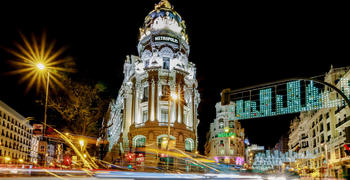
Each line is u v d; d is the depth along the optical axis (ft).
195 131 191.93
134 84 185.16
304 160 269.85
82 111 109.29
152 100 173.06
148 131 167.22
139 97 182.19
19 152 283.18
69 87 108.78
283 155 316.40
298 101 93.50
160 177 73.92
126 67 209.46
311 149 248.93
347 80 131.95
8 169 75.92
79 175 64.54
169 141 108.68
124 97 193.26
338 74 161.89
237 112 104.78
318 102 92.12
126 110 189.06
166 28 185.88
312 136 248.11
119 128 211.41
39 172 71.10
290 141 363.56
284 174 91.76
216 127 299.38
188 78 190.49
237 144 285.84
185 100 191.52
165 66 182.09
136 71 184.55
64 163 135.23
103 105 115.85
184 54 189.26
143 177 70.54
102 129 133.08
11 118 265.34
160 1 202.28
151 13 195.00
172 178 69.82
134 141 172.45
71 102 108.47
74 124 113.19
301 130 285.02
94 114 114.32
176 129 169.99
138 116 178.50
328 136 199.82
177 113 174.60
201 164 162.09
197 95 204.74
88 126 117.50
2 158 241.35
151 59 180.65
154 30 184.34
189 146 183.01
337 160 175.94
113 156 202.49
